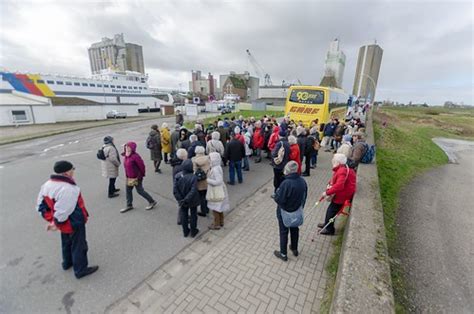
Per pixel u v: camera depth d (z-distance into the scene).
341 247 3.79
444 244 5.35
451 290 3.84
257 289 3.18
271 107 63.12
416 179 10.79
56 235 4.51
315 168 9.36
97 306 2.95
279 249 4.09
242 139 7.99
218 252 4.00
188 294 3.11
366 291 2.41
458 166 15.17
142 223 5.00
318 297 3.04
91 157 11.04
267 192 6.88
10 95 28.94
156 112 63.41
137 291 3.19
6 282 3.31
